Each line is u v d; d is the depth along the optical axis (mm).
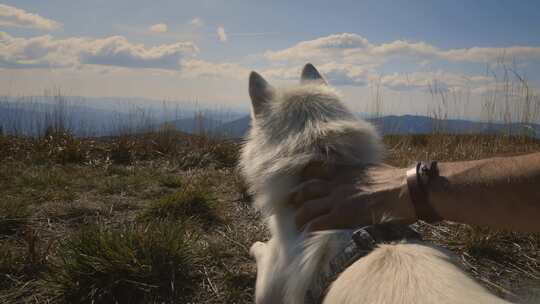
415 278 396
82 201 1189
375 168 529
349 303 403
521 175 401
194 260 839
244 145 718
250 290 774
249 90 674
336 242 492
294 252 547
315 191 526
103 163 1739
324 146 561
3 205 1050
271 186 586
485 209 417
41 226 1001
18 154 1815
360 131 583
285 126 602
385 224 476
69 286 731
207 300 747
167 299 743
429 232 1007
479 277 818
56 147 1833
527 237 967
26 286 750
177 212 1080
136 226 919
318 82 728
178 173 1647
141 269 761
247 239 969
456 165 452
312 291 489
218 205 1150
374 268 422
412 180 451
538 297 503
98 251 780
